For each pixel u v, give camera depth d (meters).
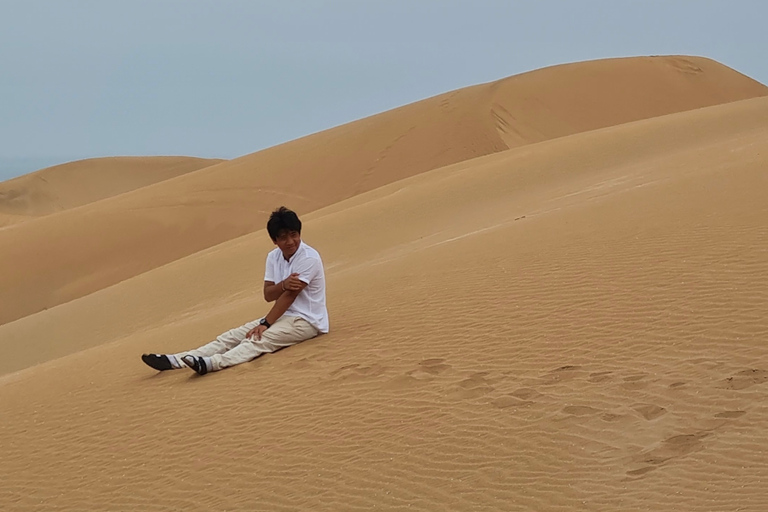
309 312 9.87
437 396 7.34
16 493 7.60
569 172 26.84
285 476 6.52
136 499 6.81
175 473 7.12
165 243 42.97
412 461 6.25
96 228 43.16
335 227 26.50
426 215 25.41
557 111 61.84
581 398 6.66
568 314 8.73
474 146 52.94
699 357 6.97
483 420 6.65
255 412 7.99
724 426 5.79
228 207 46.84
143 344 13.88
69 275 40.03
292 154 53.31
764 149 17.92
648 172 20.78
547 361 7.61
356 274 15.07
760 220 10.45
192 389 9.23
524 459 5.92
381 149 52.72
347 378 8.28
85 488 7.30
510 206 22.88
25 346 23.67
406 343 8.94
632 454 5.68
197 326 14.72
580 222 13.40
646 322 8.01
